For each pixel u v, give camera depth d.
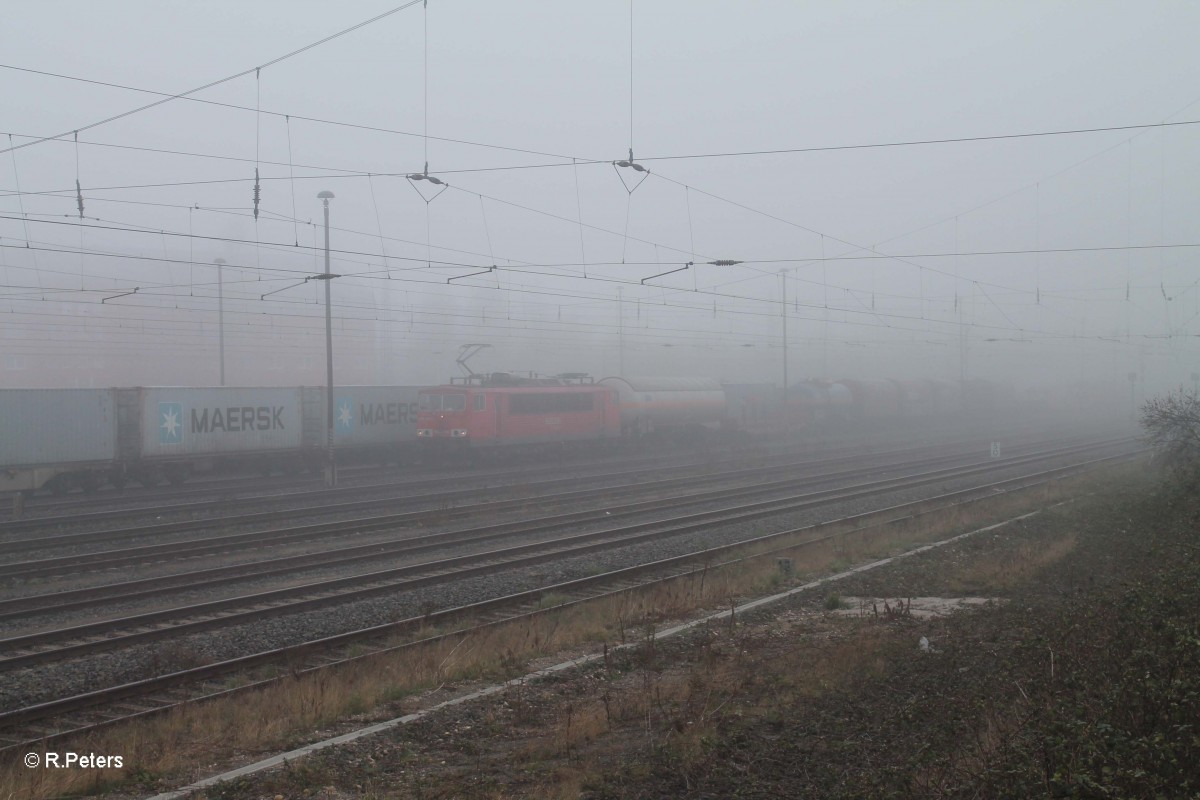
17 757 8.03
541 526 22.23
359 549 18.98
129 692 9.83
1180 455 26.94
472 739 8.71
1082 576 14.66
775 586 15.89
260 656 11.11
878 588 15.45
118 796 7.45
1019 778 5.86
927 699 8.70
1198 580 10.02
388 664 11.03
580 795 7.23
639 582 16.14
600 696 10.02
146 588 15.54
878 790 6.50
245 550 19.41
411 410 40.78
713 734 8.29
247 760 8.23
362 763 8.06
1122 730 6.28
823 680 9.85
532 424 39.94
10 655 11.42
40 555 18.81
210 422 33.31
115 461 30.72
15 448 28.25
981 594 14.73
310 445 36.75
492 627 12.74
